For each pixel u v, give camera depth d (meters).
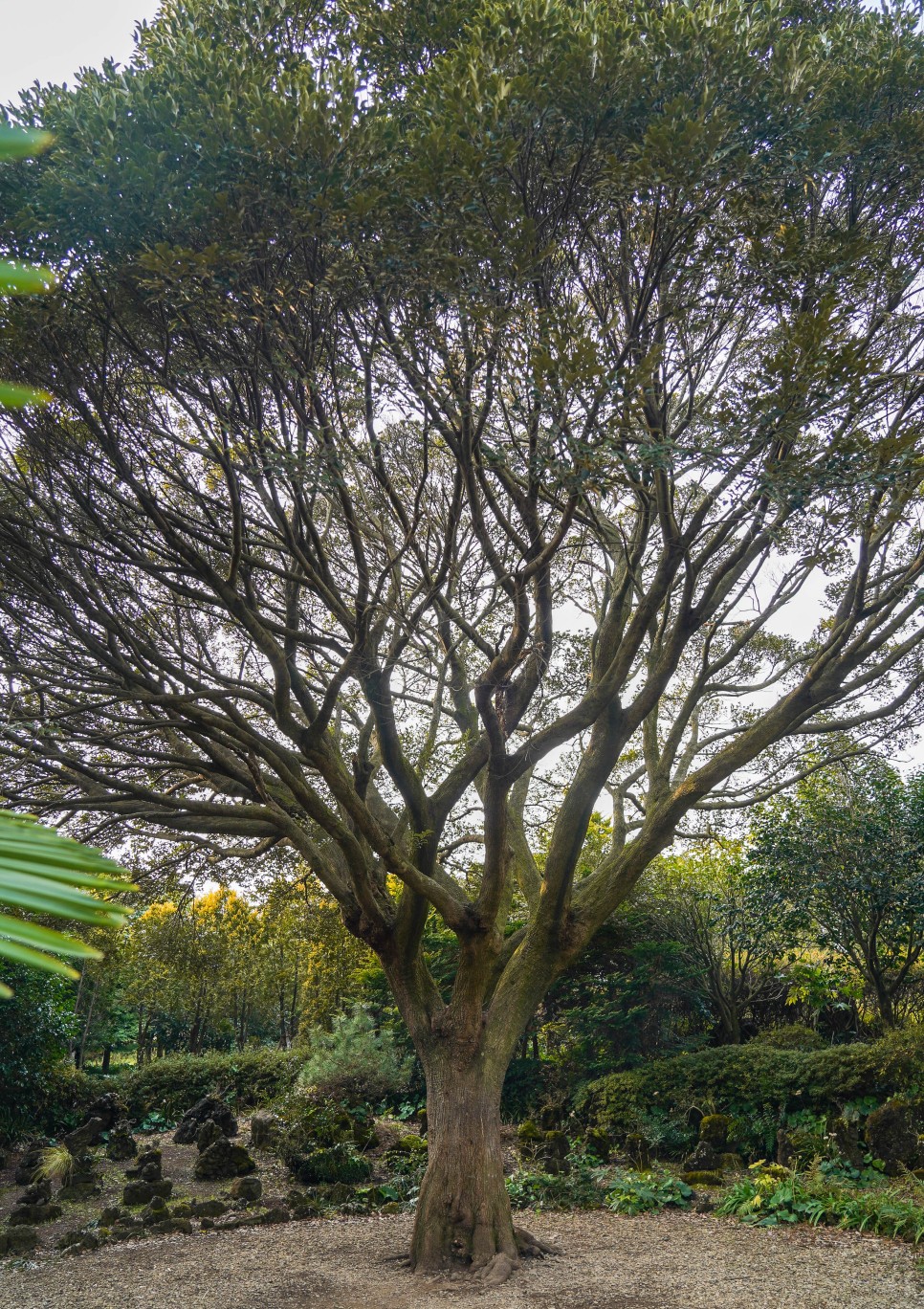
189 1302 7.53
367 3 7.58
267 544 8.52
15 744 8.35
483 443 7.20
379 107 6.84
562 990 16.70
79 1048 25.28
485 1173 8.57
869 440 6.48
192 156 6.18
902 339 7.70
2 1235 9.36
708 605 8.52
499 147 6.13
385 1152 13.64
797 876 14.59
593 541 10.72
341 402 7.57
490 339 6.75
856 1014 15.76
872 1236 8.96
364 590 7.41
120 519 8.29
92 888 0.47
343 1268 8.38
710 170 6.35
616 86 6.36
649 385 7.04
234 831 9.88
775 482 6.51
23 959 0.43
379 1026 18.27
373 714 8.74
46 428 7.38
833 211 7.45
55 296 6.46
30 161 6.43
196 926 14.71
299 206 6.21
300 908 12.88
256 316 6.59
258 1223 10.06
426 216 6.22
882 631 8.93
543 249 6.61
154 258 5.95
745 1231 9.32
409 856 9.24
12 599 8.31
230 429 7.17
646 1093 13.68
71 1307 7.48
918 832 13.86
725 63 6.42
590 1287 7.69
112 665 7.73
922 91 6.98
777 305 7.20
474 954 9.07
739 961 17.22
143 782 10.69
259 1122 14.52
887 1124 11.04
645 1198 10.30
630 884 9.63
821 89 6.81
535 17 6.51
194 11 7.31
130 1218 10.09
